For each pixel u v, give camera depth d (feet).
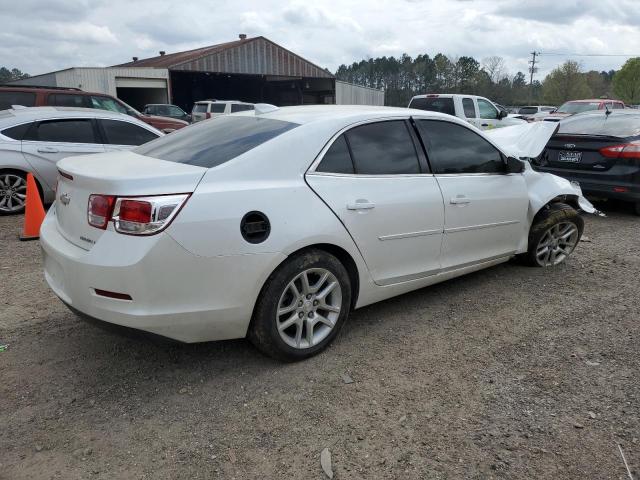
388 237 12.15
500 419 9.45
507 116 50.85
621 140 25.27
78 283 9.38
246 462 8.32
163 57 154.71
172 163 10.44
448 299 14.97
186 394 10.05
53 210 11.86
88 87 99.19
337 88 132.26
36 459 8.30
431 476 8.07
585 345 12.28
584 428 9.21
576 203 18.62
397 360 11.49
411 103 50.44
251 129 11.64
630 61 226.38
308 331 11.17
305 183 10.76
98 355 11.41
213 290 9.58
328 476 8.05
